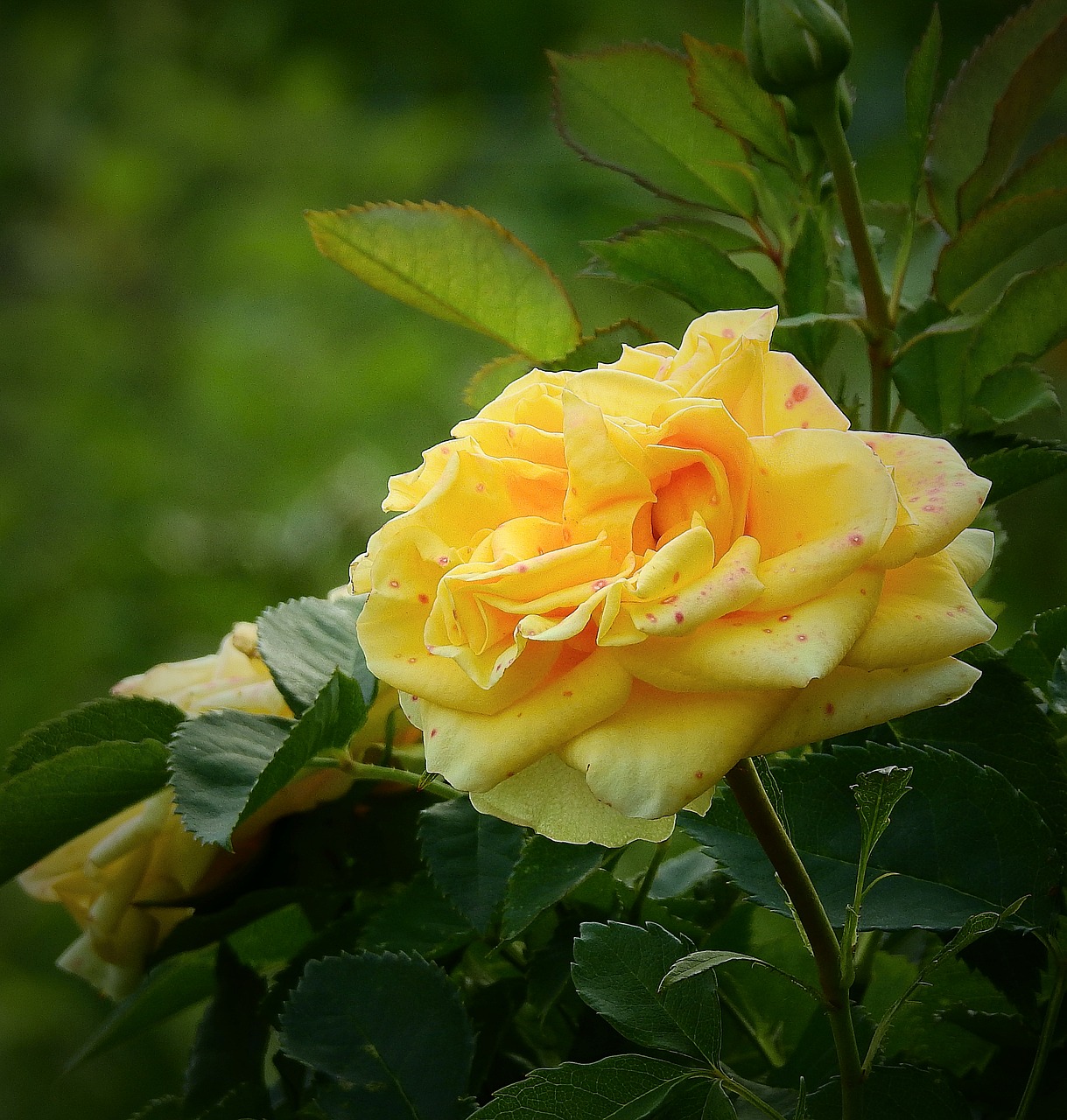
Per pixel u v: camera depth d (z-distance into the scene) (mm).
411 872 530
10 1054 1003
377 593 447
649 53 539
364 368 1298
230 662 540
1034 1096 487
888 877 480
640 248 526
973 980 505
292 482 1234
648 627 429
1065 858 486
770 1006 517
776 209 547
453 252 540
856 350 868
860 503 434
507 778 435
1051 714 505
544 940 509
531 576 435
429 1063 486
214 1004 528
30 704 1166
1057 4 536
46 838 515
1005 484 511
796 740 434
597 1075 465
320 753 508
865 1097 478
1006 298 515
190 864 522
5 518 1292
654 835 447
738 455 442
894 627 435
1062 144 525
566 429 441
